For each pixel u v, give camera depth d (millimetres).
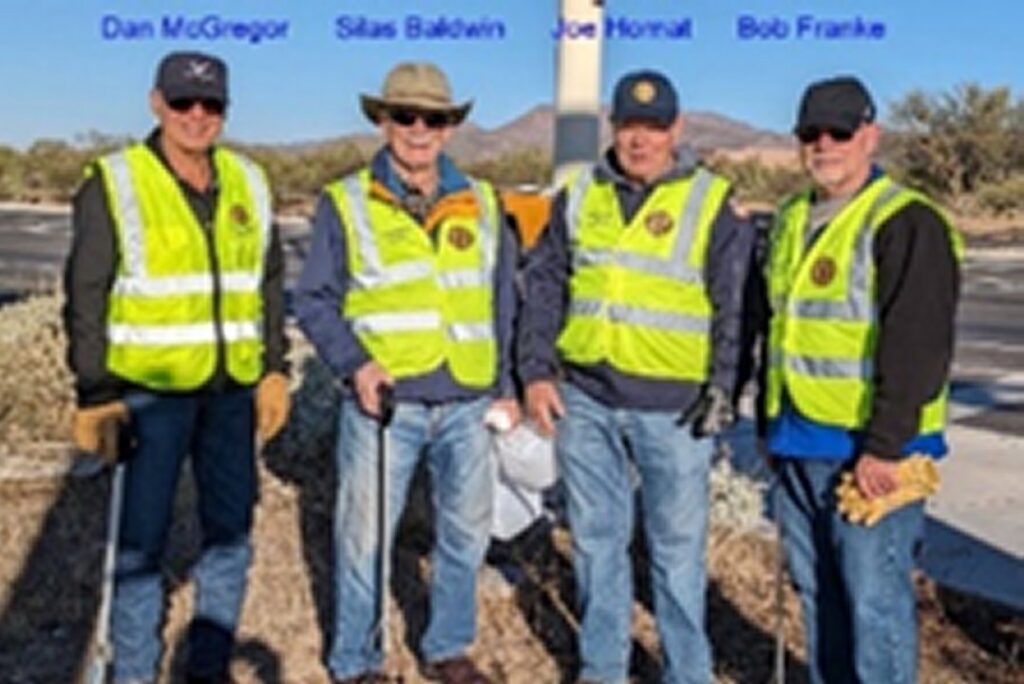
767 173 33625
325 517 6555
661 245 4438
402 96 4453
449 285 4609
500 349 4781
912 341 3715
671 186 4469
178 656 5141
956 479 7805
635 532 6078
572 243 4582
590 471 4617
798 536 4168
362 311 4598
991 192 41625
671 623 4621
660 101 4363
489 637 5406
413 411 4629
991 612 5676
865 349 3865
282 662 5160
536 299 4676
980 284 23250
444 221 4609
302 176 41938
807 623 4227
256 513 6520
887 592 3941
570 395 4629
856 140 3873
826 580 4152
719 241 4445
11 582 5797
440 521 4805
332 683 4953
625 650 4738
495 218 4750
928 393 3734
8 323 8469
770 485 6629
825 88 3873
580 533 4664
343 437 4688
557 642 5371
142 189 4344
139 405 4445
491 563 5918
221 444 4668
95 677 4469
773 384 4105
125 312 4375
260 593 5719
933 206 3801
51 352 8094
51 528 6344
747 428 8227
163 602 5309
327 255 4594
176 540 6074
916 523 3953
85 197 4316
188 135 4355
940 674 5121
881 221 3803
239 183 4578
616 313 4469
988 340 15617
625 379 4484
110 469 6879
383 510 4625
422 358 4574
